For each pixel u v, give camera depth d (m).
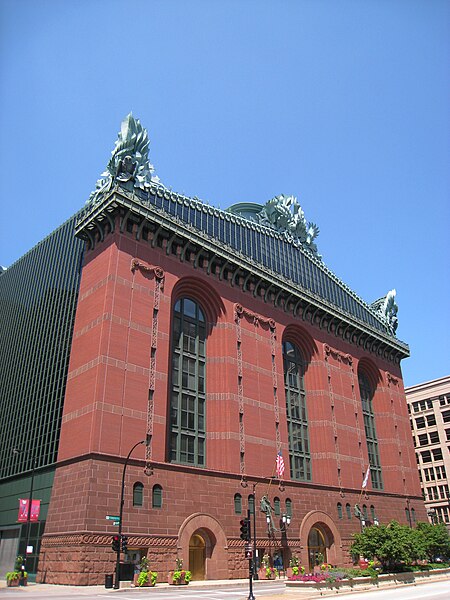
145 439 39.91
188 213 54.34
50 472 42.00
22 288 64.56
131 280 44.19
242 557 43.41
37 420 48.22
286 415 55.69
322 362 63.75
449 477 95.06
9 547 45.12
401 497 68.00
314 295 65.38
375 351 76.56
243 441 48.31
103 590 30.95
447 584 36.41
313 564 51.72
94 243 47.22
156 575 34.62
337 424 61.94
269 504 47.56
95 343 40.78
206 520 41.66
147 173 50.38
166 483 39.97
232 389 49.66
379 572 38.66
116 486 36.62
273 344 57.09
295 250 71.19
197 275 51.00
